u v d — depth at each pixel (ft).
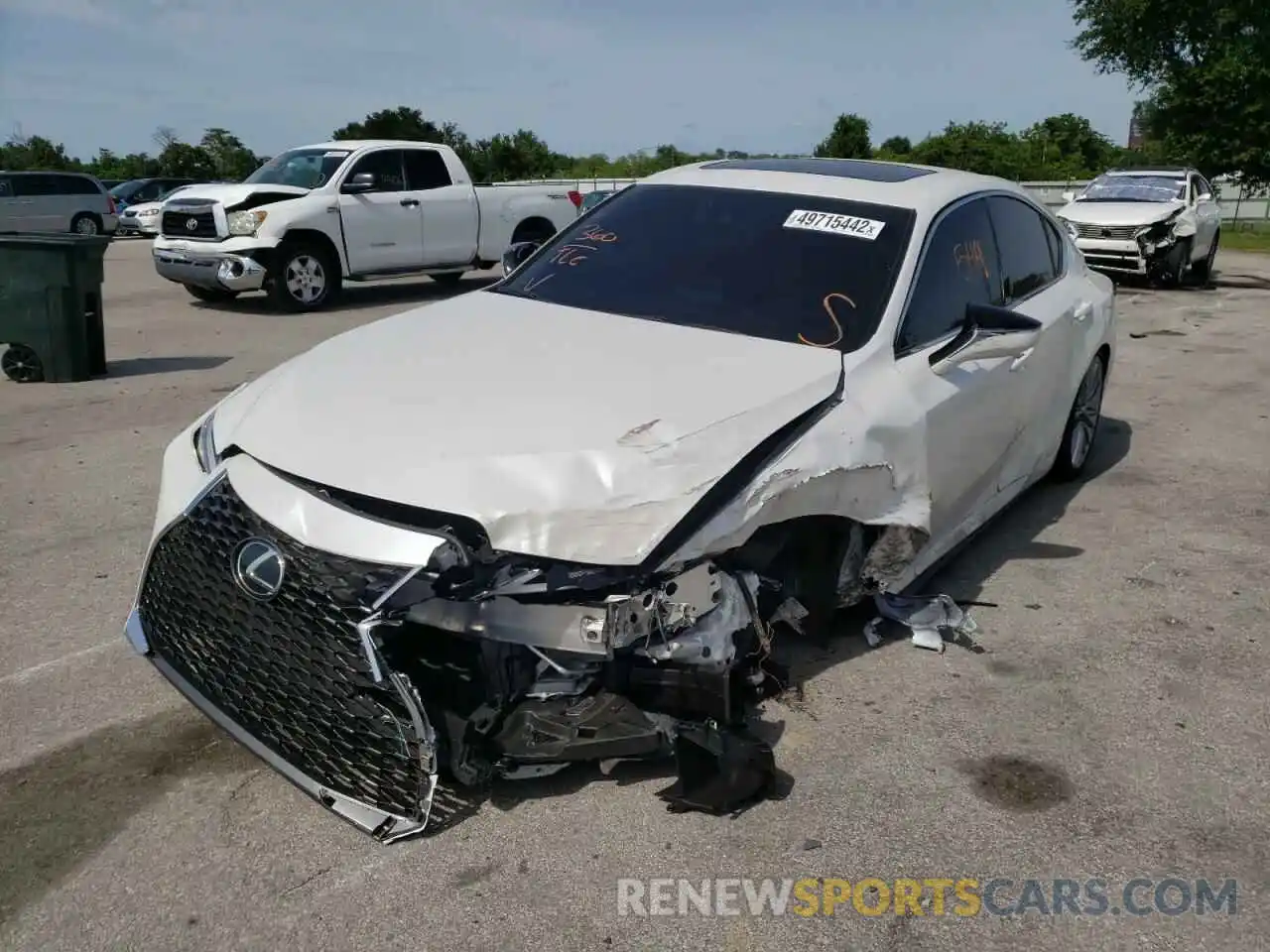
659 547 9.25
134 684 12.20
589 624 9.07
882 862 9.53
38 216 86.58
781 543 10.92
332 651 9.07
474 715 9.36
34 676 12.32
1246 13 111.34
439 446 9.48
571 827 9.76
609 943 8.48
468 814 9.89
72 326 27.50
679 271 13.82
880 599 13.64
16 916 8.61
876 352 12.28
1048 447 18.08
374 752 9.21
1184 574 16.30
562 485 9.18
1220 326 42.16
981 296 15.16
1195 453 23.12
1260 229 117.50
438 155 46.11
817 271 13.42
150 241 84.99
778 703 12.06
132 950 8.29
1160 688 12.78
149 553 10.80
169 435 22.41
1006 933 8.75
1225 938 8.79
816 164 16.30
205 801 10.09
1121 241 55.16
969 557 16.80
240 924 8.56
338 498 9.36
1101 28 117.39
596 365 11.21
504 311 13.29
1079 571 16.31
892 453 11.74
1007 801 10.47
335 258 42.88
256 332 36.83
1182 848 9.89
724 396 10.62
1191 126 117.29
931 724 11.76
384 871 9.18
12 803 10.00
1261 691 12.78
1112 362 20.94
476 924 8.61
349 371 11.18
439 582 8.84
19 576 15.06
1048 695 12.51
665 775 10.52
